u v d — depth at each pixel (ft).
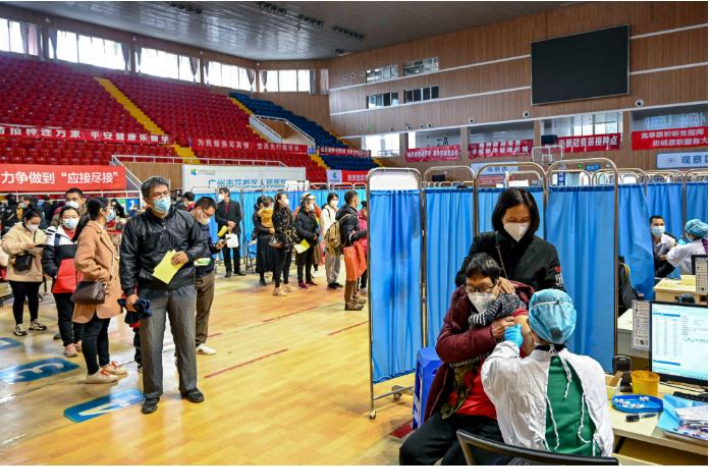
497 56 61.41
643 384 7.45
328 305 23.11
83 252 13.17
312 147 67.15
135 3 52.19
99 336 14.35
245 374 14.55
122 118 54.80
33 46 57.11
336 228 21.71
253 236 28.37
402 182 12.26
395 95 70.54
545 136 54.90
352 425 11.32
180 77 69.56
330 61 76.38
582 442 5.65
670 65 51.01
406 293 12.32
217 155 53.31
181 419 11.69
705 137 49.47
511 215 8.13
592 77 54.75
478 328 7.11
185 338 12.68
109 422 11.57
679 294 12.84
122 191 30.53
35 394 13.23
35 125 46.78
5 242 18.28
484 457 5.46
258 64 77.00
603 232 10.30
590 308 10.55
